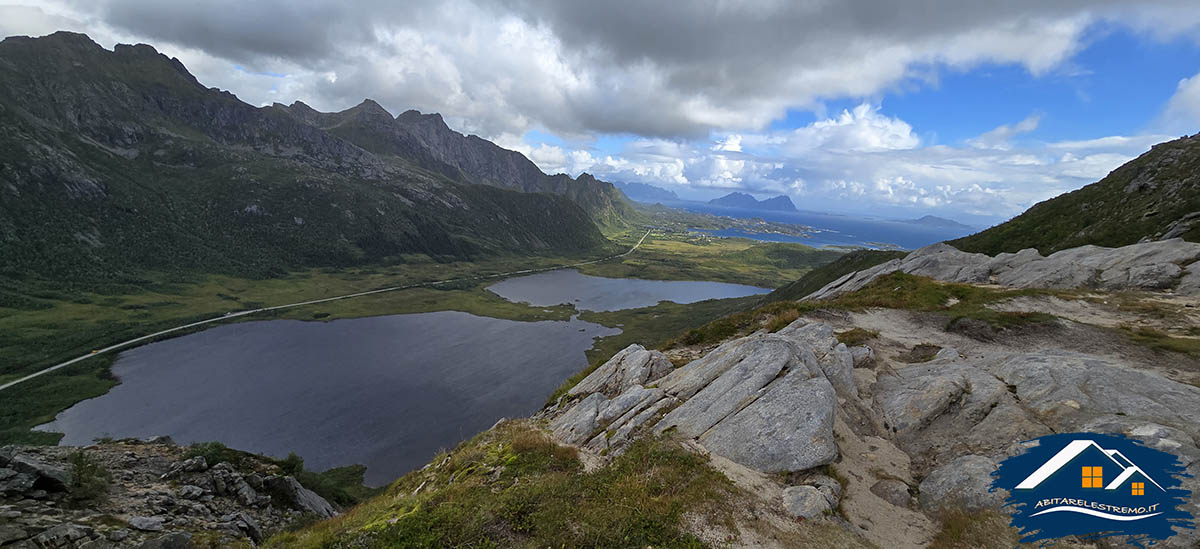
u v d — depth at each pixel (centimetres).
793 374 1878
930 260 6138
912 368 2336
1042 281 4659
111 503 1933
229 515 2227
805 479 1470
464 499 1418
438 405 10631
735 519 1270
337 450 8612
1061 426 1575
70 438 8856
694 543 1161
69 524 1570
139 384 11475
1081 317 3428
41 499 1741
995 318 3244
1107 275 4447
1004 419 1695
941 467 1550
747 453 1580
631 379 2470
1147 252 4481
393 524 1313
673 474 1484
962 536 1246
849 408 1948
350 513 1883
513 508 1322
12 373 11675
